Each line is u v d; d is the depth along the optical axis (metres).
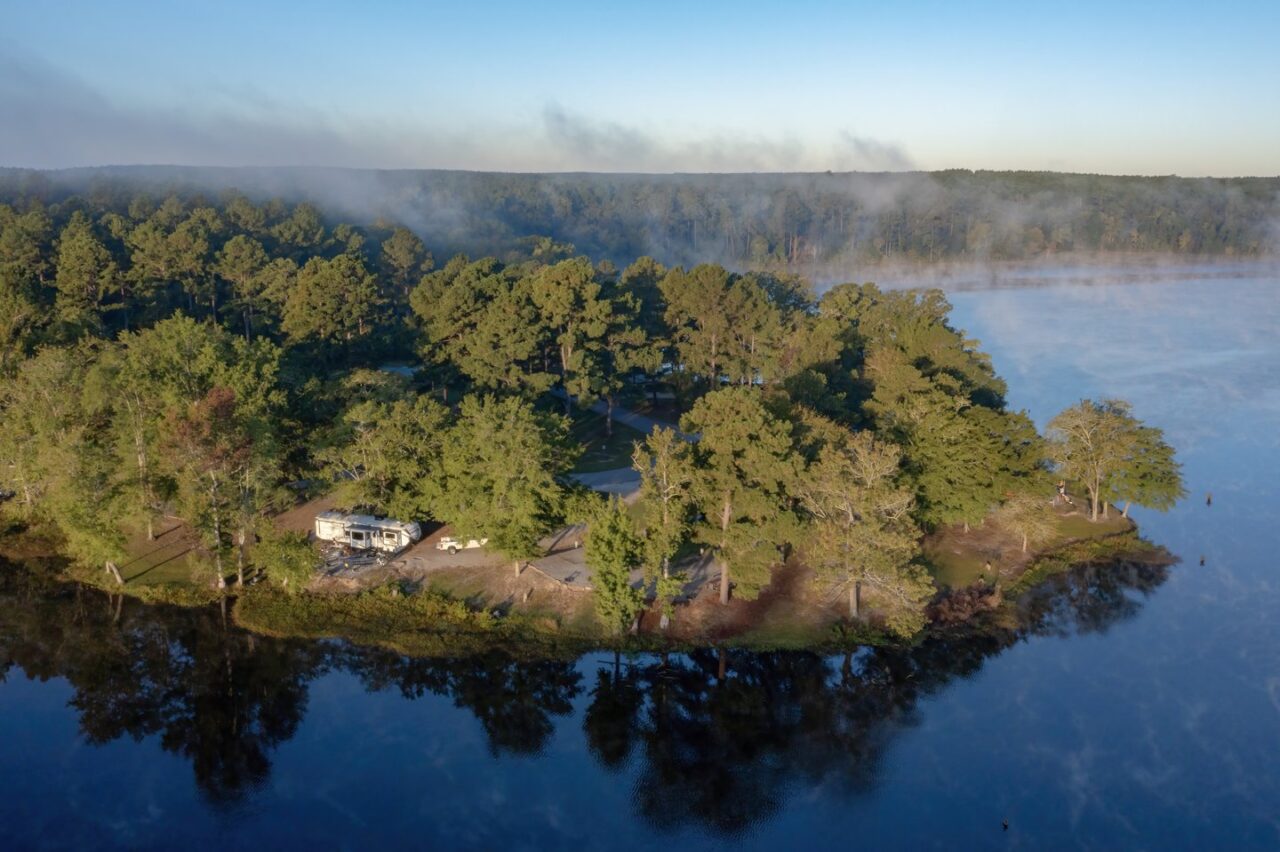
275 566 63.34
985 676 58.34
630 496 80.31
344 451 70.62
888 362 93.12
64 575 70.31
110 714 54.59
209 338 81.31
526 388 94.38
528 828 45.28
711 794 47.94
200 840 44.06
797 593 66.19
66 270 123.81
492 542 64.56
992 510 77.62
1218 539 79.69
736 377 108.38
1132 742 51.97
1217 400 126.19
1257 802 47.06
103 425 74.12
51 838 44.06
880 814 46.28
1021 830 45.12
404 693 56.53
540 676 57.78
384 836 44.50
